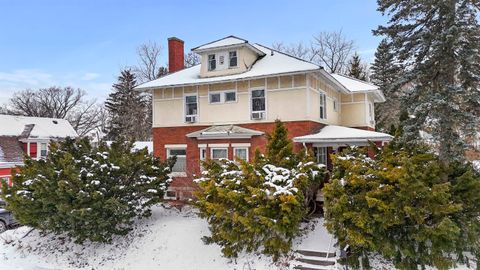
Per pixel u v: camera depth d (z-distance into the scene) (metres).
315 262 12.21
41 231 17.38
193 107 21.73
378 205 10.91
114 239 16.06
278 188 12.48
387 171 11.64
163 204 19.05
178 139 21.84
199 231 15.52
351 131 18.97
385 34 14.38
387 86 14.79
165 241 15.21
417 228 11.15
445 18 12.67
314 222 14.97
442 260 10.84
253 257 13.09
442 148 12.55
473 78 12.58
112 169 15.12
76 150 16.05
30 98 55.16
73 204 14.19
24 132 34.84
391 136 16.84
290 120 19.05
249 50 21.34
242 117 20.23
